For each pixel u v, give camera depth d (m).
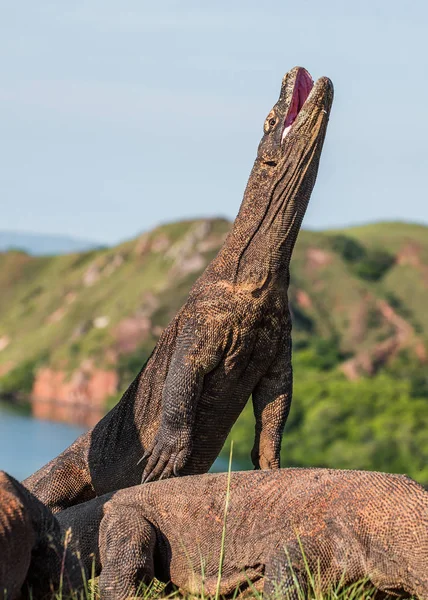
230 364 15.44
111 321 182.38
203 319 15.42
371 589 12.09
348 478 12.42
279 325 15.54
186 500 13.00
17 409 162.50
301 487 12.53
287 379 15.83
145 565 12.75
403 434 101.75
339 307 182.75
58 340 187.25
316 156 15.34
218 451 16.14
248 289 15.34
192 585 12.86
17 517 11.02
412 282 191.00
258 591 12.42
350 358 164.88
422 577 11.69
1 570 10.70
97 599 13.14
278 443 15.87
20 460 115.38
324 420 105.81
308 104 15.20
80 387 170.50
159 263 196.25
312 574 12.03
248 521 12.56
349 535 12.03
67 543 12.12
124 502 13.28
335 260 194.12
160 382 16.17
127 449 16.52
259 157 15.61
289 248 15.41
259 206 15.48
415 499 11.98
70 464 16.77
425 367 161.25
